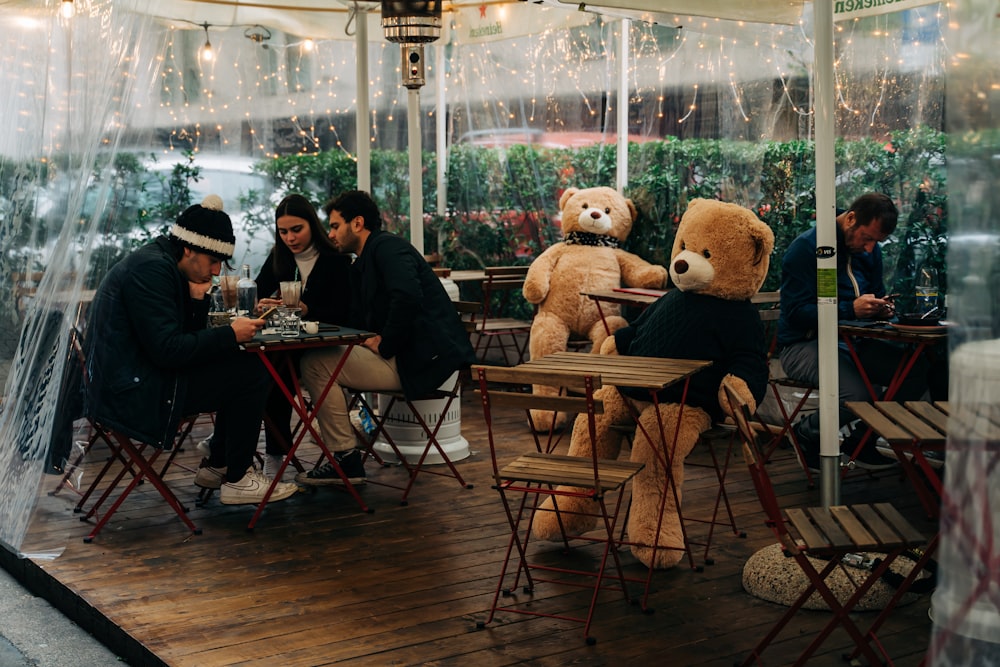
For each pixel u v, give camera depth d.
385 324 5.79
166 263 5.22
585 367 4.55
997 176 2.39
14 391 5.43
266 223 10.70
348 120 10.84
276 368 6.09
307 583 4.60
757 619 4.17
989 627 2.36
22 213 5.82
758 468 3.43
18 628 4.50
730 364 4.78
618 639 3.99
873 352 5.90
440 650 3.91
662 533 4.68
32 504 5.21
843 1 6.18
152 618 4.24
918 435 3.53
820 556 3.49
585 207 7.95
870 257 6.08
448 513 5.59
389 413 6.59
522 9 8.67
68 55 5.23
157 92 10.15
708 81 7.89
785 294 6.00
